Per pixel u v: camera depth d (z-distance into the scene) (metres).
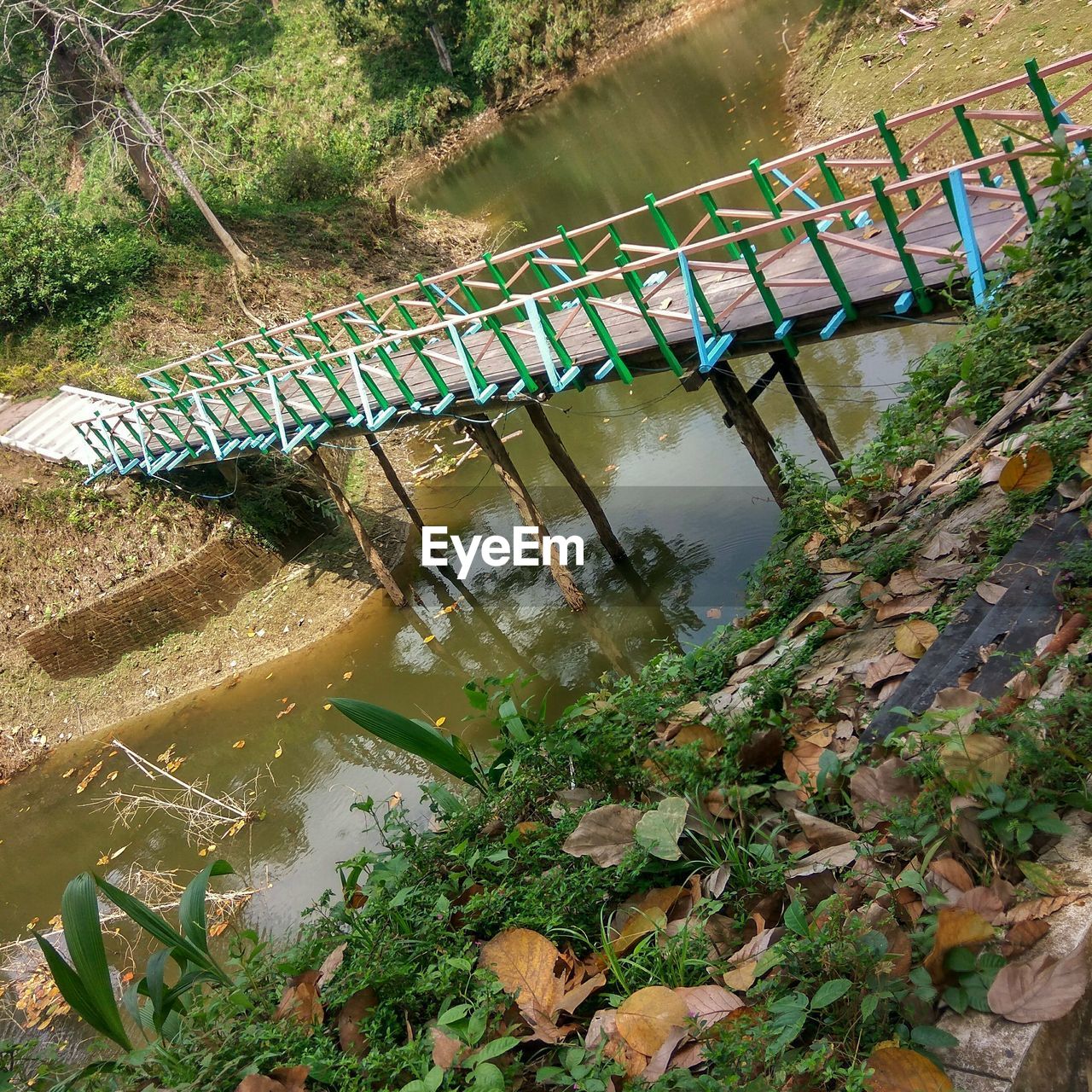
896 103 13.78
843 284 6.56
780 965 2.32
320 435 11.05
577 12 32.94
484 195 27.00
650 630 9.38
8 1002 7.78
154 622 13.05
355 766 9.69
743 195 16.75
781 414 10.70
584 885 3.05
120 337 18.62
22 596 13.72
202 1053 3.03
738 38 27.25
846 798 2.89
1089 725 2.37
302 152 24.22
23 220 19.42
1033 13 12.42
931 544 4.31
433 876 3.68
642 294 7.34
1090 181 4.32
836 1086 2.03
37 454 14.94
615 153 24.02
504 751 4.15
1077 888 2.10
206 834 9.54
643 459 11.83
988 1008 1.96
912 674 3.29
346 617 12.15
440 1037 2.64
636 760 3.65
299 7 37.06
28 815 11.42
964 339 5.45
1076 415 3.88
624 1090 2.21
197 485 13.75
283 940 7.20
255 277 20.45
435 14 34.28
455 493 13.59
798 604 5.08
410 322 9.36
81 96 22.77
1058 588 3.04
